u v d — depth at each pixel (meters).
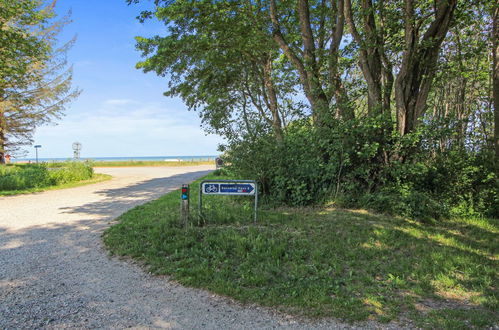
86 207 9.75
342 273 4.29
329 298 3.54
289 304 3.44
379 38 9.11
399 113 8.47
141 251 5.13
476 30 11.70
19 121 24.47
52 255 5.12
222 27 12.64
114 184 17.16
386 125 8.17
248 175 8.82
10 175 15.38
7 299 3.55
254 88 19.17
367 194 7.87
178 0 11.77
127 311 3.32
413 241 5.53
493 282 4.03
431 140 8.01
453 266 4.47
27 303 3.46
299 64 10.13
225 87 19.00
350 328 2.99
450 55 12.52
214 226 6.29
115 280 4.13
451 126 8.38
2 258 4.98
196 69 17.09
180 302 3.53
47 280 4.12
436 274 4.20
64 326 2.99
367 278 4.07
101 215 8.38
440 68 8.78
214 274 4.19
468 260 4.66
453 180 8.08
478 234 6.23
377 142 8.19
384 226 6.31
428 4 9.14
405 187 7.70
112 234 6.07
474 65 13.05
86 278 4.20
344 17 9.83
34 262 4.80
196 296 3.68
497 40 9.41
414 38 8.30
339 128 8.07
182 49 13.39
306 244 5.24
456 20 9.03
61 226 7.11
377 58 9.18
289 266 4.46
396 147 8.04
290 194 8.62
